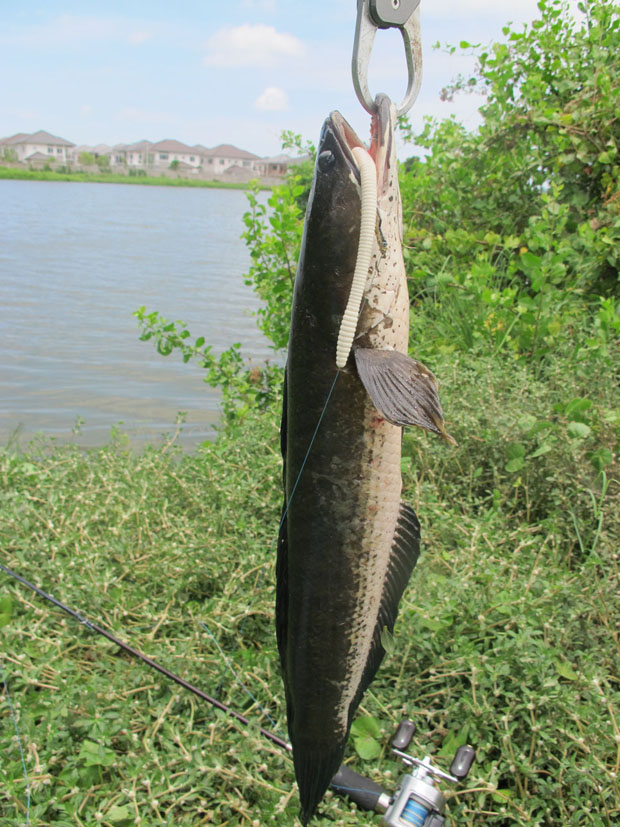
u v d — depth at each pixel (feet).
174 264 17.15
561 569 2.79
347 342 1.63
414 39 1.65
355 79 1.62
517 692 2.25
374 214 1.60
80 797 2.02
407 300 1.76
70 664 2.44
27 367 7.77
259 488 3.36
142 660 2.43
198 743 2.17
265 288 5.38
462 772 1.97
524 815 1.98
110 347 8.71
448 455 3.43
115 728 2.18
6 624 2.60
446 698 2.32
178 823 2.03
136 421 6.14
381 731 2.25
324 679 1.90
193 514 3.41
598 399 3.67
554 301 4.71
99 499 3.39
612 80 5.72
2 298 11.92
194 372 7.66
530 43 6.27
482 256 5.31
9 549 2.99
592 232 5.01
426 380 1.57
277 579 1.95
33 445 4.17
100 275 14.88
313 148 7.04
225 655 2.51
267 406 4.91
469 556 2.73
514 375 3.87
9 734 2.16
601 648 2.44
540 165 5.92
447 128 6.99
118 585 2.75
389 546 1.88
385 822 1.92
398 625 2.47
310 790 1.92
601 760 2.08
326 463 1.79
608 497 3.09
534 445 3.38
